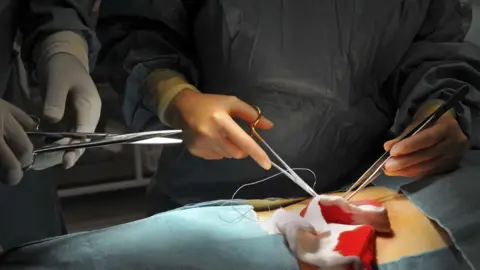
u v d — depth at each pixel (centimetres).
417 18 118
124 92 118
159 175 135
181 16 117
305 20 108
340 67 111
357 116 118
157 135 80
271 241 85
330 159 121
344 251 80
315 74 111
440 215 89
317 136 116
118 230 87
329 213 89
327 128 116
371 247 84
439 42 128
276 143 115
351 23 110
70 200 182
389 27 114
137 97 116
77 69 101
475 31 152
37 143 88
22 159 80
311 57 110
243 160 118
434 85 113
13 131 79
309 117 114
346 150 121
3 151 77
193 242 84
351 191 101
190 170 125
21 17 116
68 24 108
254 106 104
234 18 107
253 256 81
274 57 109
